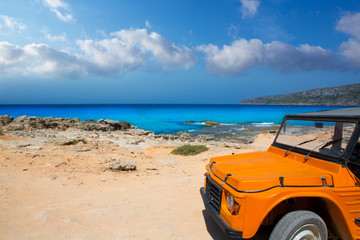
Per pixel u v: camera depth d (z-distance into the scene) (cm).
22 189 596
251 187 312
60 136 1570
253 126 3903
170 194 624
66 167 841
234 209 319
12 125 2039
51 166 827
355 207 333
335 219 337
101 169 860
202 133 3044
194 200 582
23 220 443
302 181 321
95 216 475
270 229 359
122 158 1077
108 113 7225
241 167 385
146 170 898
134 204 547
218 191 363
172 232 422
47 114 6400
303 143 426
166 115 6656
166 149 1419
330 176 333
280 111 9488
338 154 355
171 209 523
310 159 389
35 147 1114
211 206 385
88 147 1257
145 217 479
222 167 395
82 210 501
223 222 333
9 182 630
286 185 316
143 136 2203
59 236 395
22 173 719
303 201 355
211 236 412
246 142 2142
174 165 1013
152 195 613
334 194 321
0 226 415
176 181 757
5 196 541
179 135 2545
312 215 314
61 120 2703
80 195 594
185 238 404
